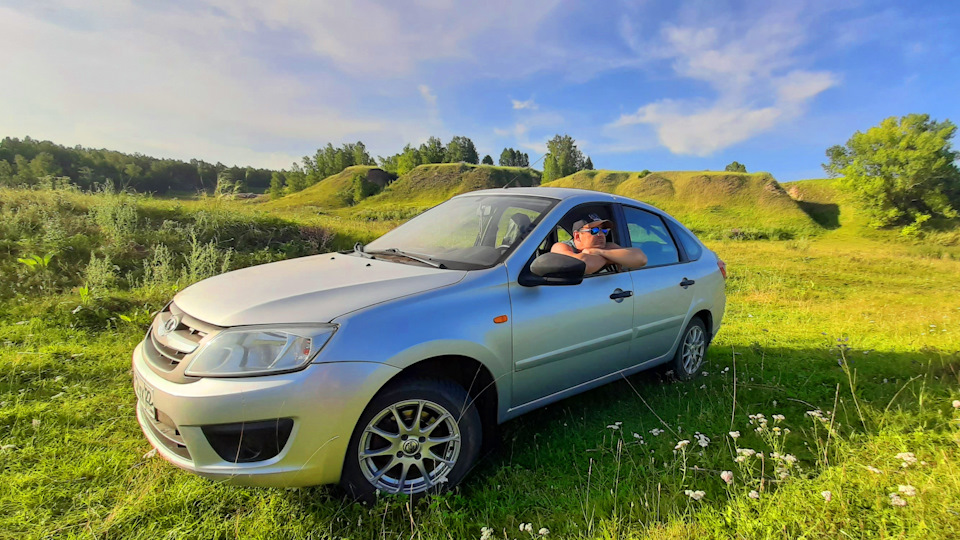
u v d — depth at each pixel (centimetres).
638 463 281
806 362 476
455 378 270
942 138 5100
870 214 5566
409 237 358
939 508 220
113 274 683
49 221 804
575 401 372
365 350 219
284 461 210
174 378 215
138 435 303
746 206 6781
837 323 711
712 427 326
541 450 299
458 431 249
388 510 229
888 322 710
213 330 222
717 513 229
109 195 1041
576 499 246
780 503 229
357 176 10269
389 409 230
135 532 221
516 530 226
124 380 380
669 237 415
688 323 408
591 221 344
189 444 207
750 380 426
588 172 9394
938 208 5091
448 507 237
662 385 407
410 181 10350
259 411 204
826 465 267
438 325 240
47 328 482
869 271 1709
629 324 343
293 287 255
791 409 360
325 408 210
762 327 679
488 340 257
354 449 223
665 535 213
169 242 862
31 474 255
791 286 1230
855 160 5647
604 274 330
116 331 502
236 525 223
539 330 282
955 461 264
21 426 302
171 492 244
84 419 318
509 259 286
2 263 664
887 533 207
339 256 338
